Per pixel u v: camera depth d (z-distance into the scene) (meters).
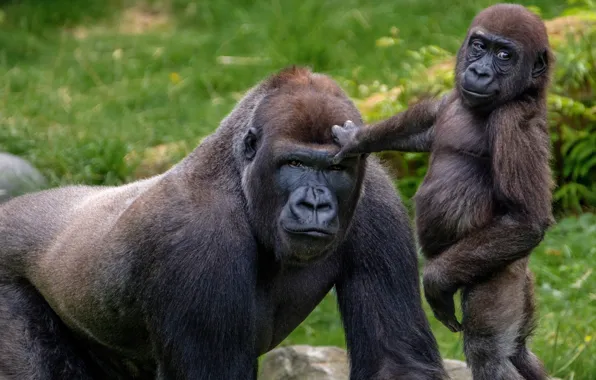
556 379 16.27
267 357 17.06
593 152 22.88
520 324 12.45
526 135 11.60
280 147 11.79
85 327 14.11
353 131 11.67
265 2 33.44
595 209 22.88
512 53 11.80
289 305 13.34
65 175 24.52
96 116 28.12
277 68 29.77
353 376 13.18
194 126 26.84
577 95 23.52
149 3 35.31
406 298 13.14
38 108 28.47
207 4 34.56
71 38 33.62
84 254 13.75
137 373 14.44
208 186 12.69
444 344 18.73
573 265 20.48
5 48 32.81
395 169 23.08
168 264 12.38
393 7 31.50
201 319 12.31
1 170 23.09
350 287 13.20
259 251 12.70
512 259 11.48
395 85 26.33
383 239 13.05
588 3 25.78
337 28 30.73
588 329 18.56
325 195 11.53
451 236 12.08
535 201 11.41
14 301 14.58
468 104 11.92
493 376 12.15
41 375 14.32
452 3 31.23
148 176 24.75
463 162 12.02
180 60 31.53
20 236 14.81
